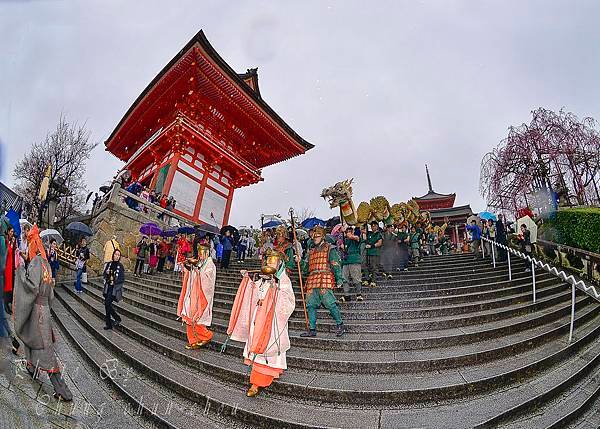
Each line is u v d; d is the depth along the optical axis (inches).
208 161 845.2
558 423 124.3
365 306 248.5
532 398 134.3
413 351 178.2
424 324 204.2
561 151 524.4
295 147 933.8
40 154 717.3
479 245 476.1
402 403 135.7
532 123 570.3
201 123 824.9
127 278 466.3
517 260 407.8
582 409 137.0
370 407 135.0
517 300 252.7
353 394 137.6
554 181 560.7
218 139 871.1
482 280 306.5
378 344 183.3
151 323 257.9
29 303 129.0
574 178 541.3
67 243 631.8
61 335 249.1
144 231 498.3
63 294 411.8
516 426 121.6
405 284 308.3
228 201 892.0
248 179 937.5
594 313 258.5
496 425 121.4
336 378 154.7
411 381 147.4
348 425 119.7
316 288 204.1
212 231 544.4
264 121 831.7
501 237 412.5
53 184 684.1
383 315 227.8
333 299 200.4
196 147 811.4
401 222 425.4
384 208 428.8
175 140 768.3
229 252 487.8
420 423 119.7
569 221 413.7
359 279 261.3
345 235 274.5
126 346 211.3
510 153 575.5
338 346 187.8
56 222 737.0
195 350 198.5
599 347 197.2
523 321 209.6
